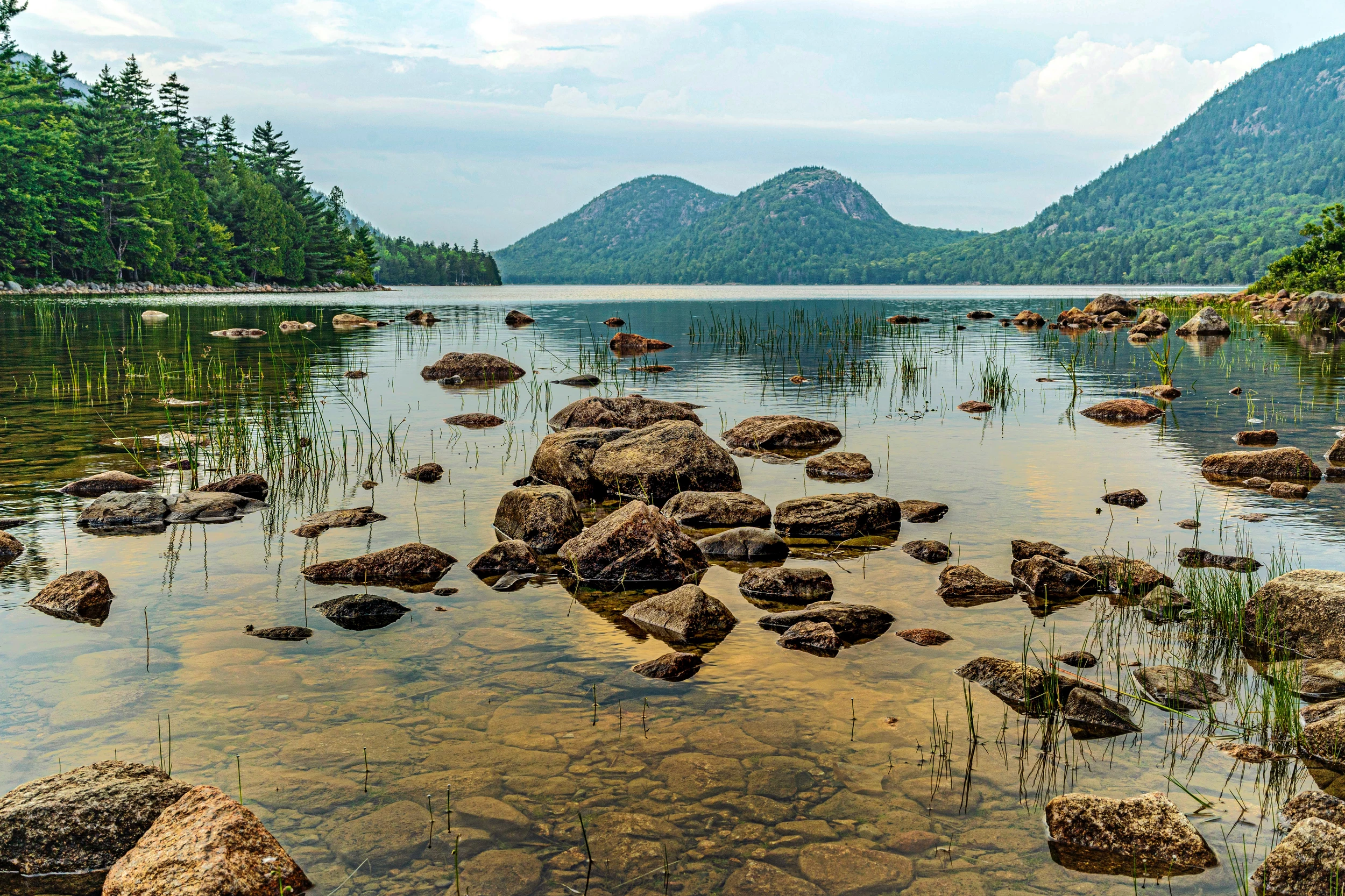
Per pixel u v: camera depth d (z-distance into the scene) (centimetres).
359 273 16425
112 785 455
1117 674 633
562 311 6600
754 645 677
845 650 666
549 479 1189
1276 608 695
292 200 14350
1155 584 793
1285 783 495
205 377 2270
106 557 857
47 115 8969
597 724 548
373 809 459
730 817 455
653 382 2309
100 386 2073
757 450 1445
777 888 402
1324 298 4225
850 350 3262
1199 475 1241
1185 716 572
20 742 514
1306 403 1906
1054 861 426
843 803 468
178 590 771
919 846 435
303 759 504
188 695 577
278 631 679
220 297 8969
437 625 710
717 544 918
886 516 998
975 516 1038
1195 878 416
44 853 428
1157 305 6172
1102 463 1320
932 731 543
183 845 406
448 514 1038
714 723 550
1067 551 888
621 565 835
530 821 451
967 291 16762
